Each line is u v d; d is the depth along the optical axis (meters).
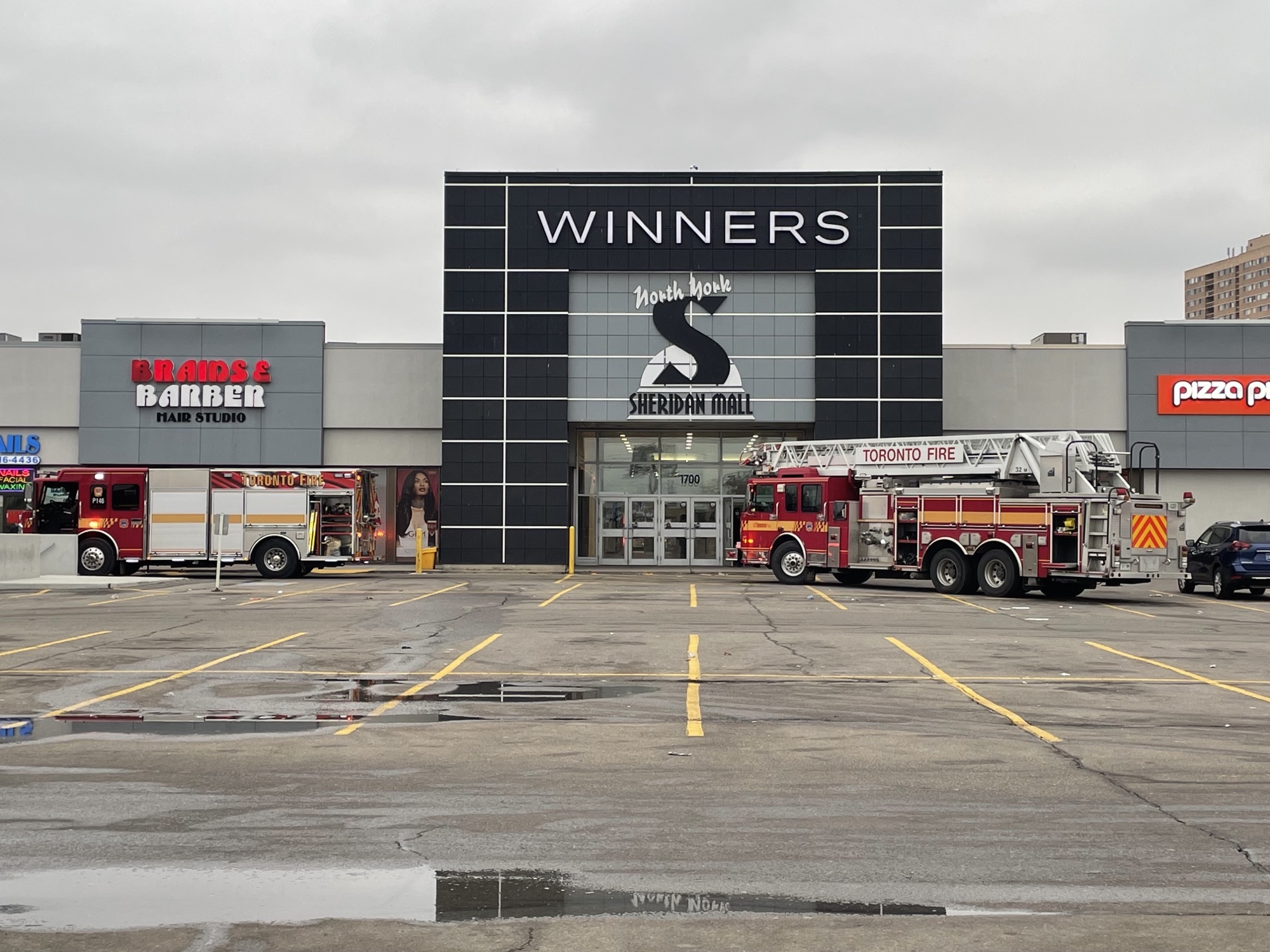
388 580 34.44
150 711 12.09
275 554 34.47
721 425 42.72
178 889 6.37
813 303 41.97
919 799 8.45
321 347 43.59
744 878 6.59
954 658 16.52
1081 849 7.19
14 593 28.55
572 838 7.39
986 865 6.85
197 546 34.41
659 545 44.03
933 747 10.35
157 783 8.89
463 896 6.27
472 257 42.09
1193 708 12.54
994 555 28.33
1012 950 5.51
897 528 30.53
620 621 21.34
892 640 18.56
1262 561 28.52
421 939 5.62
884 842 7.32
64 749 10.16
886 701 12.89
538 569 40.94
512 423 41.91
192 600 26.28
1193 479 42.88
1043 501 27.48
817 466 32.88
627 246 42.03
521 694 13.34
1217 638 19.48
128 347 43.28
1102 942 5.61
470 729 11.15
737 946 5.54
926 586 32.69
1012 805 8.27
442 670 15.17
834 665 15.76
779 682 14.33
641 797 8.49
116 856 6.96
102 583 30.12
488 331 42.03
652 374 42.00
